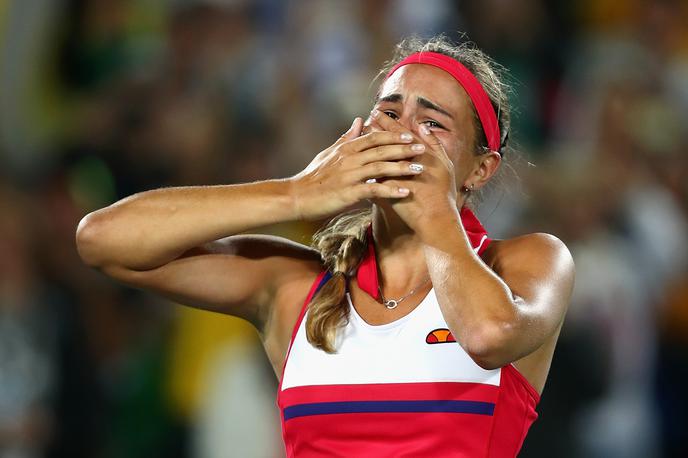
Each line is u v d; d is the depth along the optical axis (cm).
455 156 1017
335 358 966
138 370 2072
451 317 895
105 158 2414
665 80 2620
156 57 2594
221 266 1044
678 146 2470
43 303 2103
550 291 950
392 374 949
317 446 965
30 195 2250
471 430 941
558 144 2497
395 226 1005
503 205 2081
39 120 2608
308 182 977
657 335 2153
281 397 987
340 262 1012
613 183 2283
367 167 948
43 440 2036
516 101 2459
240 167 2323
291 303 1040
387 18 2623
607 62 2609
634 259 2166
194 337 2012
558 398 1902
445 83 1017
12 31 2645
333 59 2519
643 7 2753
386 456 943
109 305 2156
